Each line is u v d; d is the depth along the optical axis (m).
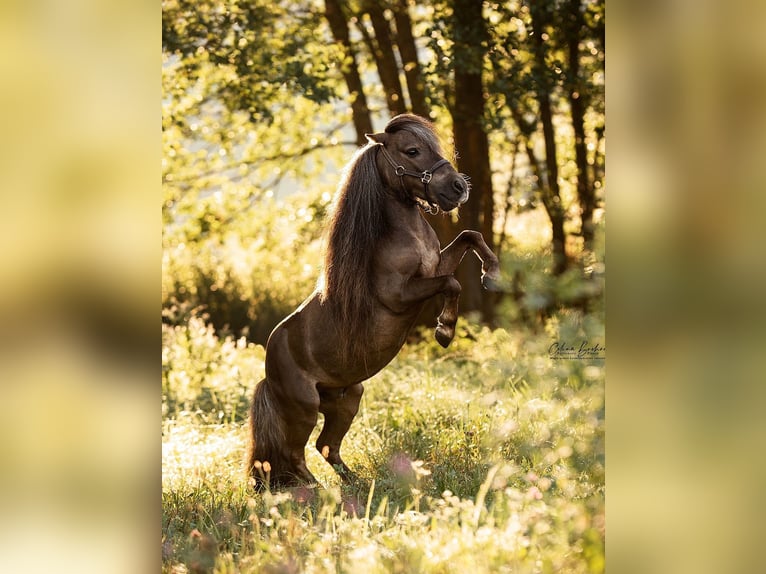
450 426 6.23
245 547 3.82
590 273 4.22
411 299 4.90
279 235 14.81
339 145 14.45
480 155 11.95
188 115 13.43
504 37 11.43
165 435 6.45
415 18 13.05
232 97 12.80
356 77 12.76
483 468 4.99
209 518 4.48
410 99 12.02
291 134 14.59
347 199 4.97
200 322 10.10
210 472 5.38
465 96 11.77
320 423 6.75
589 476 3.65
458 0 11.10
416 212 5.10
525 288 4.55
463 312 11.48
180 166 14.02
